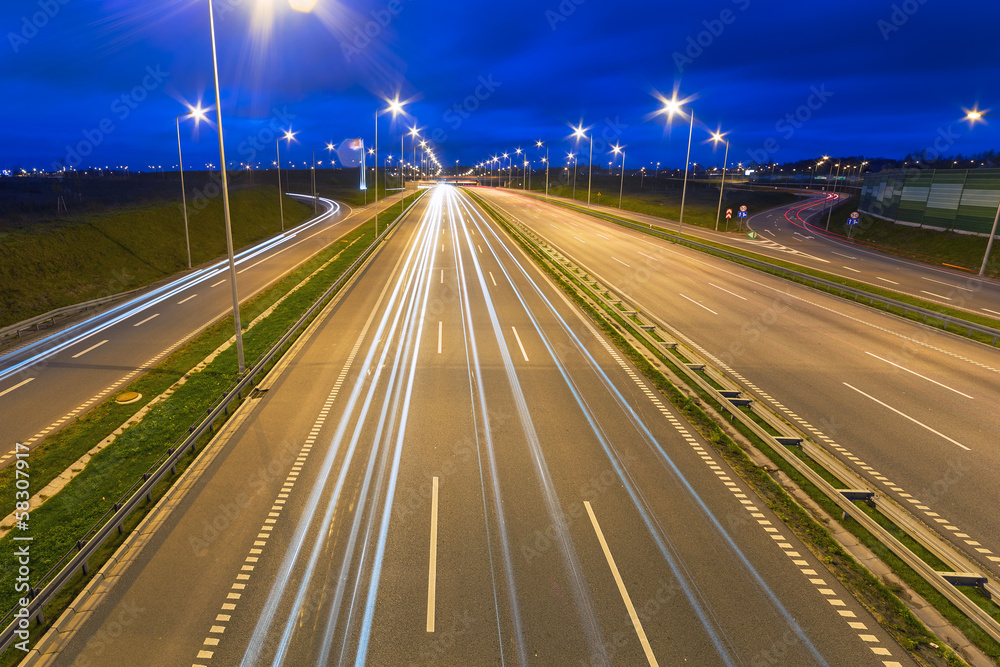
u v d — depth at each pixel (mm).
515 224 66250
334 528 10336
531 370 19156
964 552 10094
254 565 9320
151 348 22031
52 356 21125
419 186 170375
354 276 35844
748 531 10398
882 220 60312
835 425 15125
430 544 9852
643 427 14836
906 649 7773
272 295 31234
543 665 7363
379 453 13234
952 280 36781
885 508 10680
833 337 23547
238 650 7590
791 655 7578
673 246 50844
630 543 9961
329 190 130375
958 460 13297
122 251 40094
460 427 14688
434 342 22281
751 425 14266
